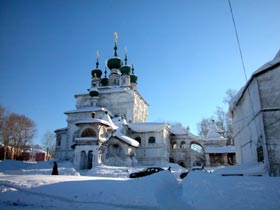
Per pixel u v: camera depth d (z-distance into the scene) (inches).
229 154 1844.2
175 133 2304.4
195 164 2202.3
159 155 1998.0
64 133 2250.2
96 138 1509.6
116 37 3056.1
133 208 402.6
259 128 634.2
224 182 411.8
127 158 1656.0
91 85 2925.7
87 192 479.8
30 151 3137.3
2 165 1689.2
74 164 1497.3
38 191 510.3
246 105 768.3
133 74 3107.8
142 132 2094.0
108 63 2933.1
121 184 492.7
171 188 511.2
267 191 366.6
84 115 2192.4
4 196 498.6
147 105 3029.0
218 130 2246.6
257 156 675.4
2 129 2539.4
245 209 347.6
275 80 617.6
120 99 2454.5
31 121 2770.7
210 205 376.2
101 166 1346.0
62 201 456.1
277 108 601.0
